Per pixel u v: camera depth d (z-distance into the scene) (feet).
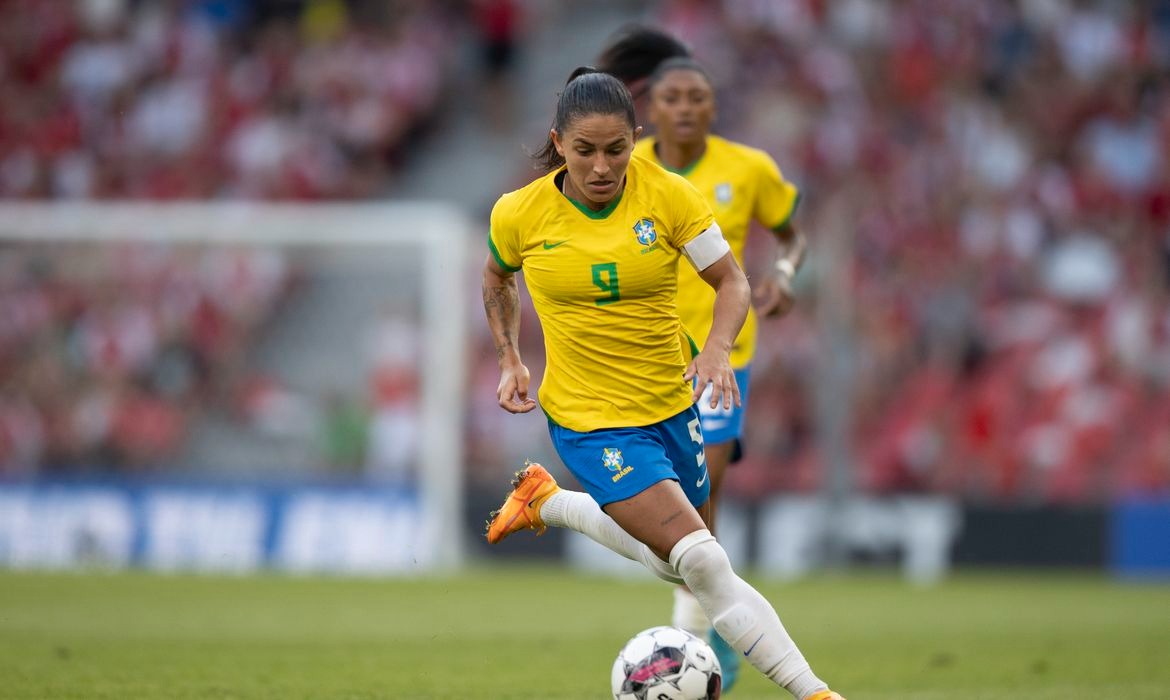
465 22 257.34
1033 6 239.50
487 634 102.68
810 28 236.43
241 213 192.54
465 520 180.04
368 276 191.93
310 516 172.96
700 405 74.84
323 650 91.66
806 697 56.24
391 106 248.32
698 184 78.48
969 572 168.55
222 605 122.72
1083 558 167.53
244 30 253.85
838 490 164.45
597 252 56.24
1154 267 212.43
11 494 174.50
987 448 188.03
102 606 120.37
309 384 189.88
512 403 60.03
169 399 187.73
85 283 190.29
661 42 83.71
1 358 187.11
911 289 202.08
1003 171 222.48
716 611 56.54
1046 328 198.80
